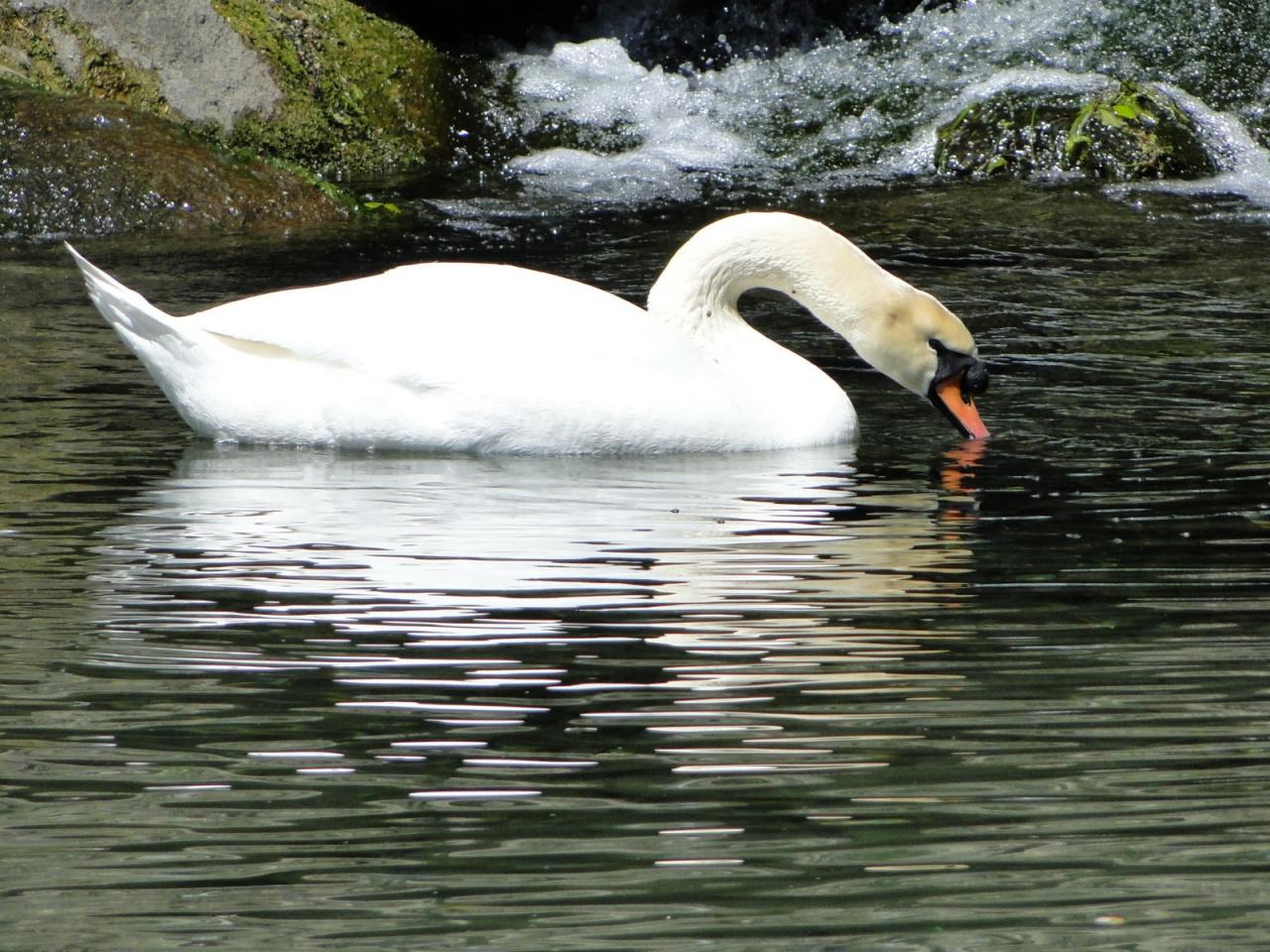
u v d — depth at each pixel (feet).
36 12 76.13
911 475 39.24
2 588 30.99
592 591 31.12
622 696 26.43
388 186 76.79
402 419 39.75
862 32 94.17
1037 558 33.35
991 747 24.75
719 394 40.78
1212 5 93.50
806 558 33.22
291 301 40.40
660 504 36.60
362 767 24.00
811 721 25.57
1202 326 53.78
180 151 69.46
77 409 43.01
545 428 39.75
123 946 19.53
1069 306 56.54
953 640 28.94
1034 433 42.78
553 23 94.38
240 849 21.74
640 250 65.10
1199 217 71.46
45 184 66.90
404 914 20.20
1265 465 39.81
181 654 28.07
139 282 57.98
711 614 30.09
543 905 20.36
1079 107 82.02
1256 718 25.70
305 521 35.01
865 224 70.33
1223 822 22.45
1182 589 31.50
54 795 23.17
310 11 82.58
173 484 37.35
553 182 77.97
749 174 80.18
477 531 34.58
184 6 78.54
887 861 21.44
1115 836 22.09
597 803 22.95
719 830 22.24
